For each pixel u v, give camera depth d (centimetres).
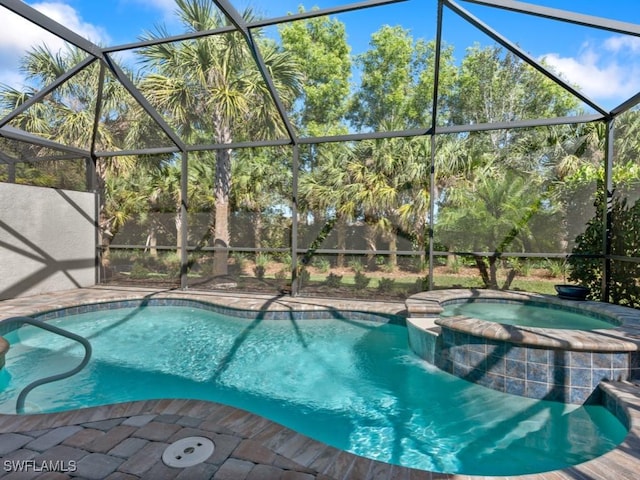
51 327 268
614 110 526
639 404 271
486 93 1405
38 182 735
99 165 877
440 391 367
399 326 580
